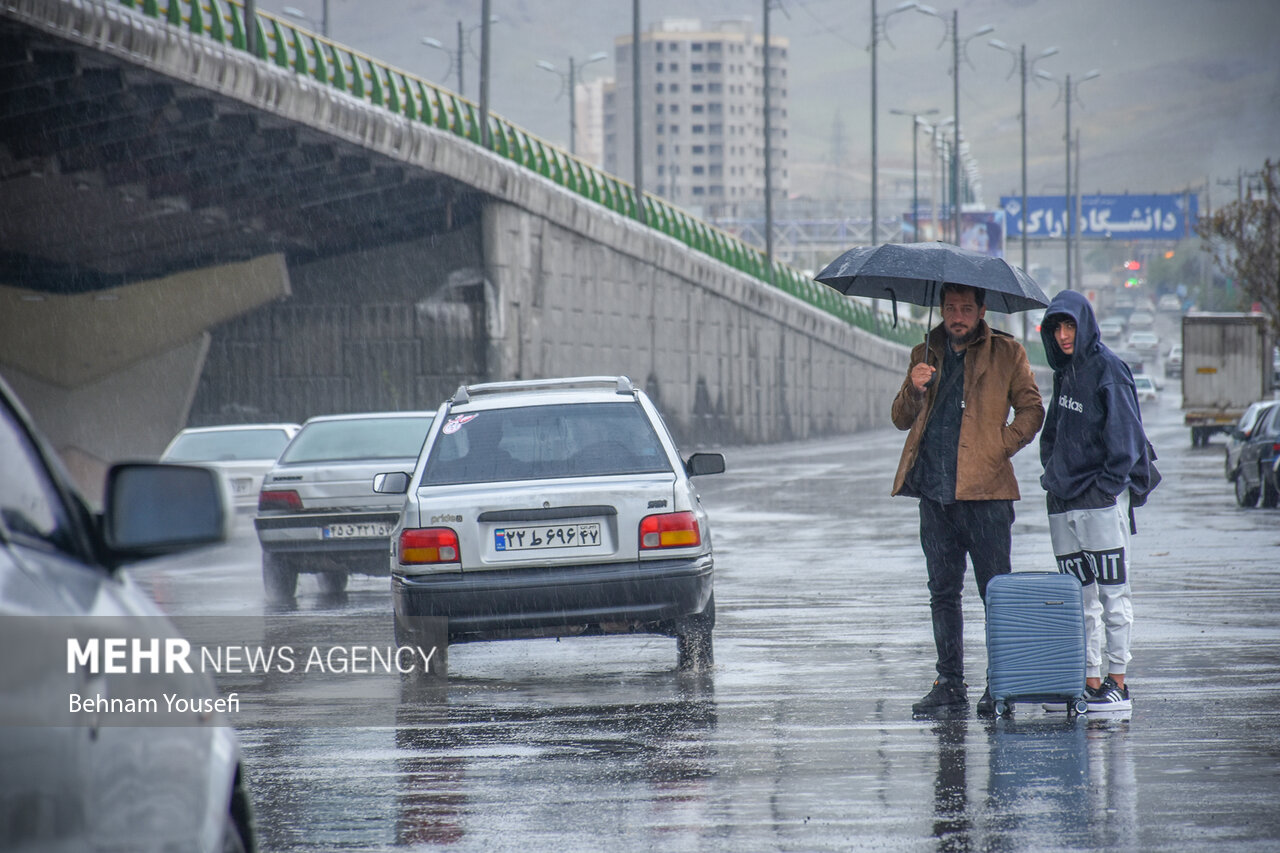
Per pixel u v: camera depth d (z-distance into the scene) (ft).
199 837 36.86
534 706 99.71
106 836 31.14
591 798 72.54
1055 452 92.99
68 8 329.31
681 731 89.35
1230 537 232.32
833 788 73.36
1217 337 587.68
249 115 403.34
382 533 171.83
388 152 458.09
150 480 39.06
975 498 92.43
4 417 37.06
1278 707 93.91
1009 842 62.80
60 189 413.18
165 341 541.34
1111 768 76.59
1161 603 150.61
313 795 74.08
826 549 222.28
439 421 115.34
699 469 127.03
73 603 32.83
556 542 106.01
